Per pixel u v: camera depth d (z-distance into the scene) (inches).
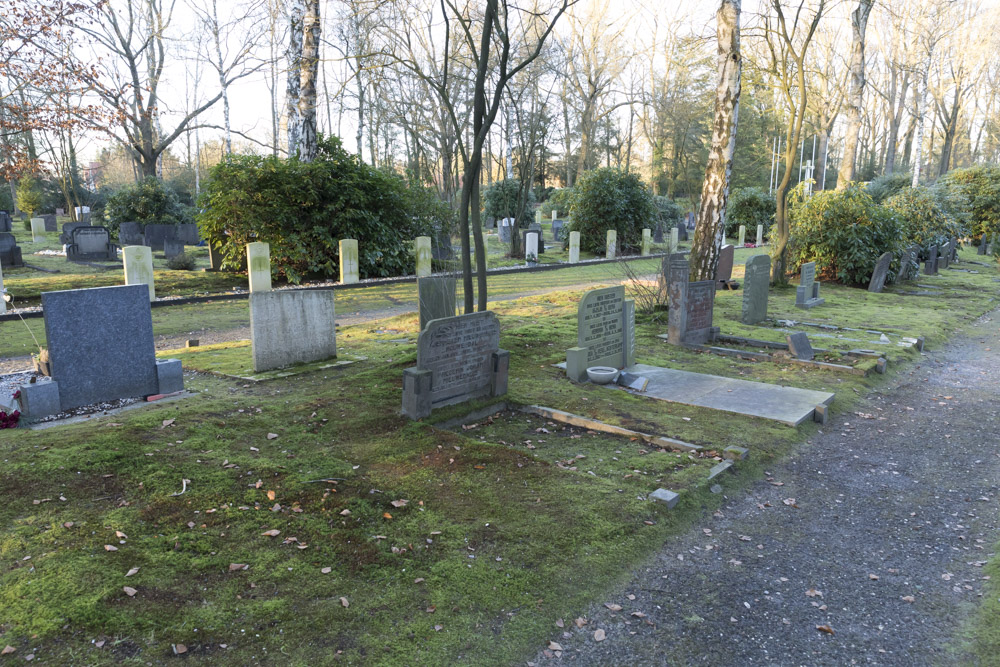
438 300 386.9
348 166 762.2
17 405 236.5
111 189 2063.2
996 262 1094.4
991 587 152.6
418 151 1218.6
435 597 138.6
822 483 216.1
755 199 1598.2
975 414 295.0
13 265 799.1
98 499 173.8
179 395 279.0
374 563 150.3
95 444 205.9
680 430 253.3
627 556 160.2
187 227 1194.0
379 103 1152.8
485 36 312.2
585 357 323.3
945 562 165.8
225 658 116.3
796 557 166.9
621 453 229.6
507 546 160.6
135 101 1371.8
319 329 350.0
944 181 1491.1
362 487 189.6
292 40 746.8
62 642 117.1
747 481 214.1
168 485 183.6
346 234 746.2
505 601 139.0
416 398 248.8
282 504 176.9
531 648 125.4
